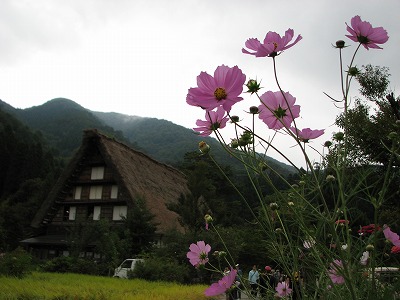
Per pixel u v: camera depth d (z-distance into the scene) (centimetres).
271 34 150
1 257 1488
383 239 158
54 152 9812
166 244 1888
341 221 151
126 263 1773
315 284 154
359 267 146
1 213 3972
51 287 916
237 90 138
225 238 1496
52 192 2602
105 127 12306
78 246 1925
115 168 2403
